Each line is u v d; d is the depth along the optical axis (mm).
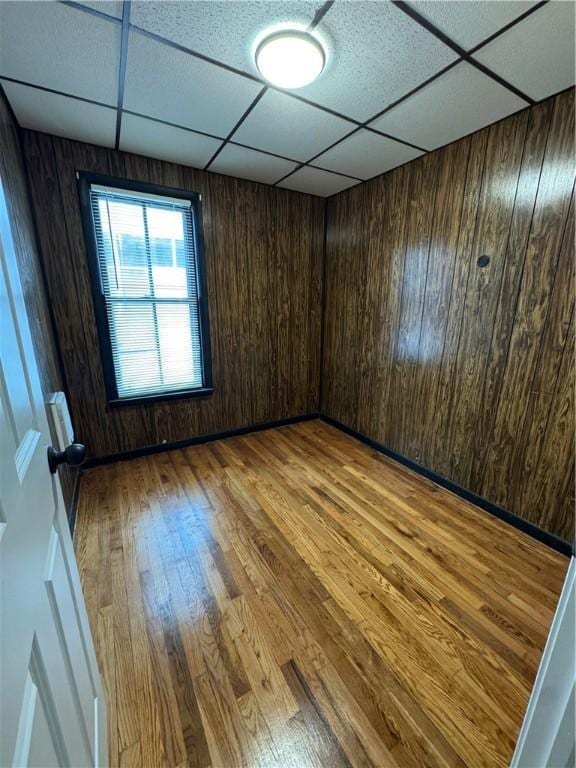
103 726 909
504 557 1773
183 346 2904
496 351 2031
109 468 2656
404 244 2541
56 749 548
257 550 1794
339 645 1297
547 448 1834
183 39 1287
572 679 509
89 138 2111
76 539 1860
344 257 3162
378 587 1567
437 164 2217
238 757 972
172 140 2127
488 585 1592
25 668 466
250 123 1896
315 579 1609
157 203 2529
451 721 1062
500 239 1926
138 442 2824
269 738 1014
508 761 968
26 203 1985
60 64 1423
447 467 2416
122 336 2619
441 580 1616
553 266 1718
